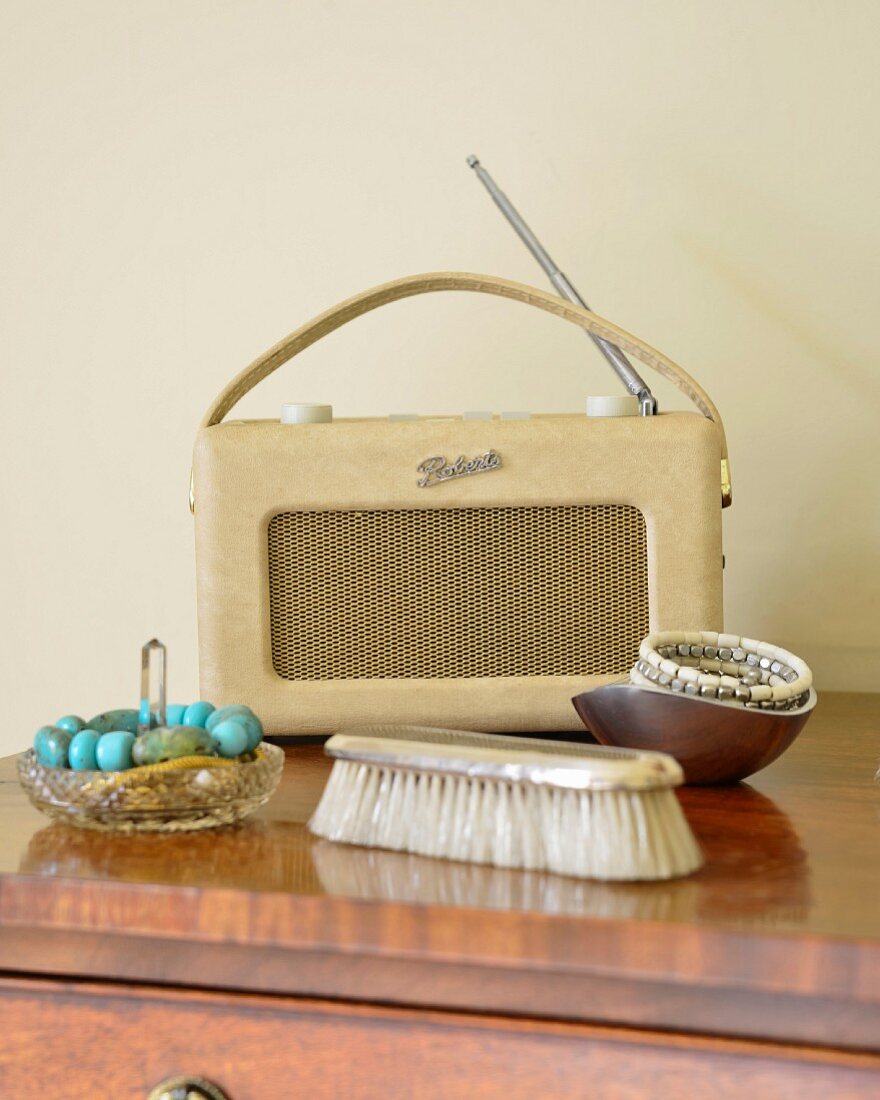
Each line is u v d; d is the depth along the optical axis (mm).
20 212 1200
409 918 504
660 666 717
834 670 1086
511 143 1112
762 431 1086
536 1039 502
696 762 703
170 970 541
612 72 1089
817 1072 473
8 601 1219
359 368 1152
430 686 836
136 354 1187
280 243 1158
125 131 1179
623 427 833
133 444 1191
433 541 843
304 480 829
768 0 1057
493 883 535
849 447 1072
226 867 562
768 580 1095
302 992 529
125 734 619
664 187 1087
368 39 1132
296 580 845
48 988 553
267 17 1147
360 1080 522
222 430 840
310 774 766
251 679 835
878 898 514
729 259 1081
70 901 541
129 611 1201
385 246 1142
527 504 832
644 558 840
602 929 483
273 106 1151
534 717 835
